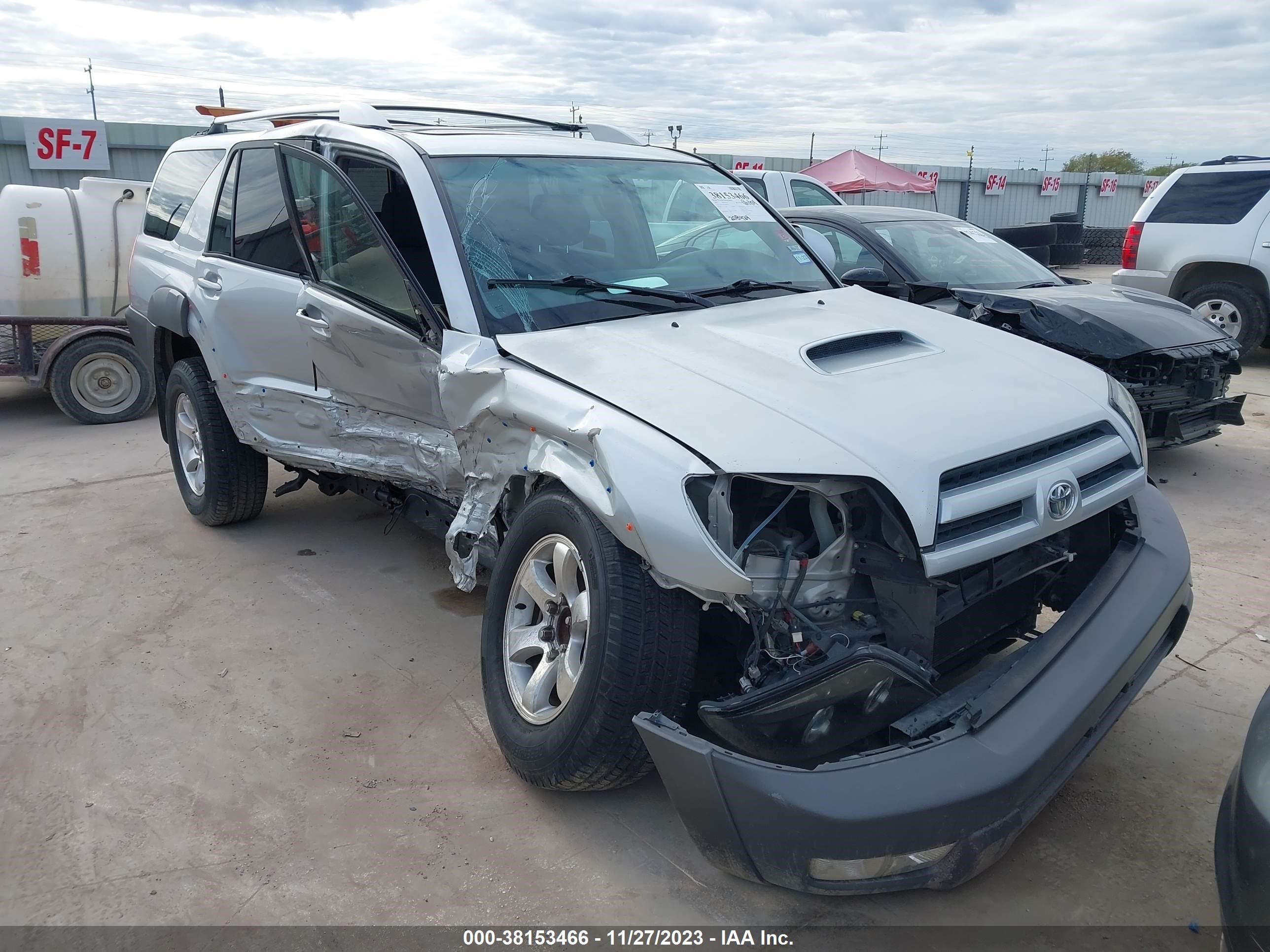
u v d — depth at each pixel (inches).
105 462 272.1
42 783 121.7
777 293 146.9
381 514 221.9
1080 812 114.0
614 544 101.0
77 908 100.1
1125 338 218.7
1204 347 226.5
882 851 83.2
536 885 102.8
